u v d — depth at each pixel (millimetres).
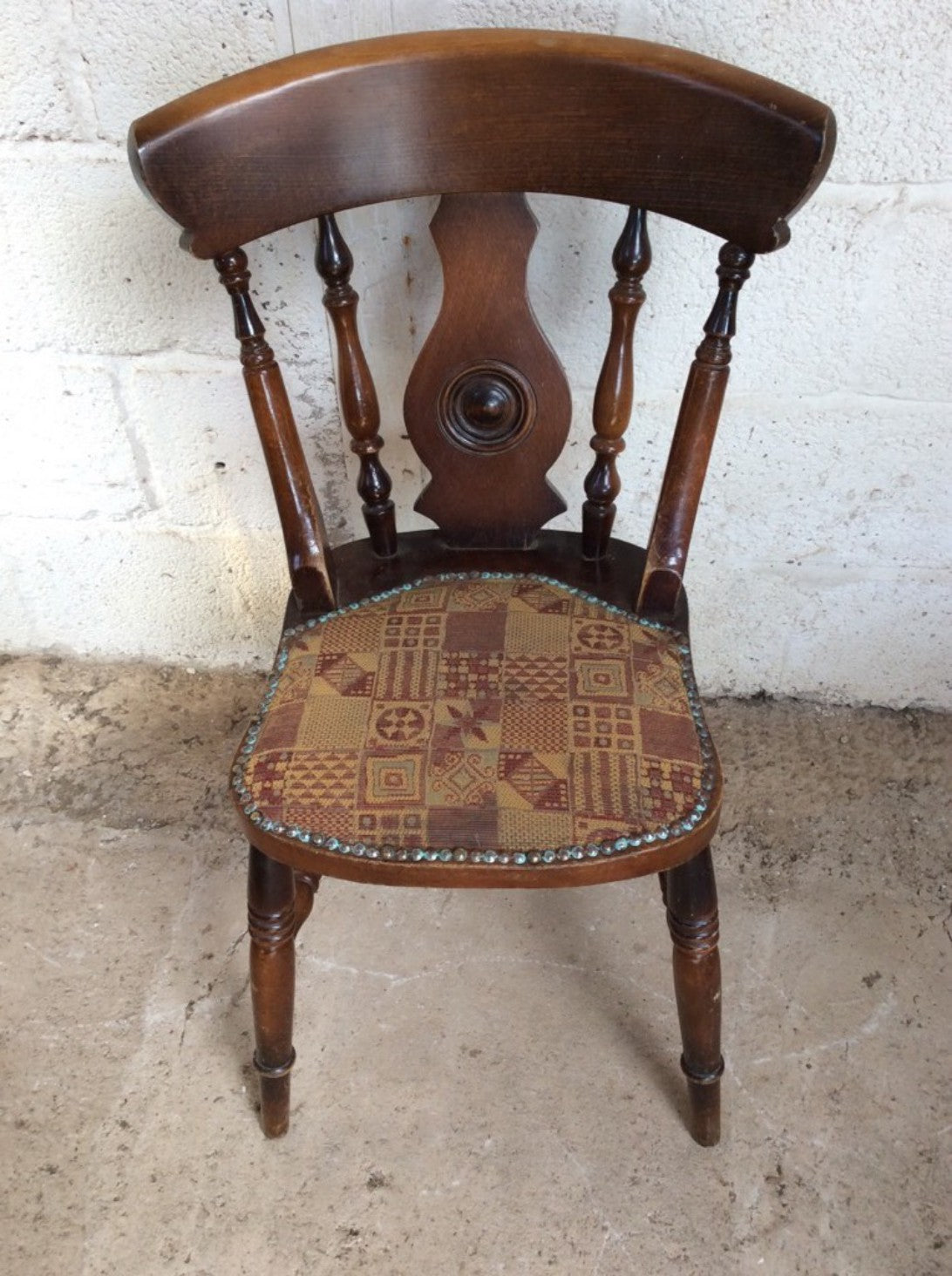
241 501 1516
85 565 1615
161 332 1351
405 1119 1211
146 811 1536
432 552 1172
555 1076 1244
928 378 1304
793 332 1283
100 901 1432
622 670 1019
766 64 1111
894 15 1061
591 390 1357
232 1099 1233
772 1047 1267
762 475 1414
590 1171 1164
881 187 1170
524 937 1382
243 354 1024
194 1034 1293
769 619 1564
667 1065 1251
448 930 1391
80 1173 1174
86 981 1346
